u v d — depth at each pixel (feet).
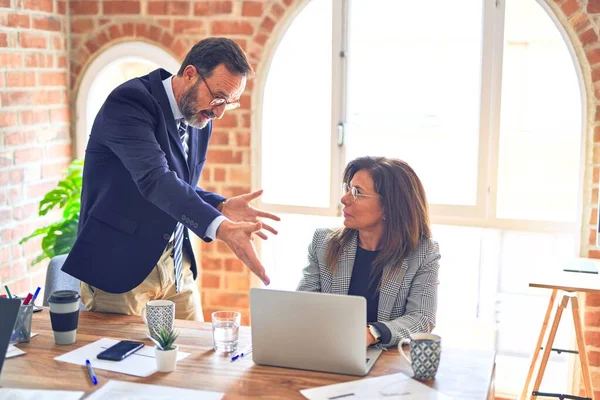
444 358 6.89
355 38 12.51
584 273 10.20
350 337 6.36
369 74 12.53
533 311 12.37
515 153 12.03
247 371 6.52
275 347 6.57
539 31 11.68
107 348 7.00
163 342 6.50
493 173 12.03
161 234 7.95
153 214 7.89
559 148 11.85
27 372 6.46
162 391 6.06
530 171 12.01
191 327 7.72
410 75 12.35
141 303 8.25
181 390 6.09
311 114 12.80
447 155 12.32
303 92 12.78
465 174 12.25
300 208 12.95
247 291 13.20
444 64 12.17
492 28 11.77
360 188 7.89
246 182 13.01
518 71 11.83
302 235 13.32
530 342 12.42
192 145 8.48
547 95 11.80
